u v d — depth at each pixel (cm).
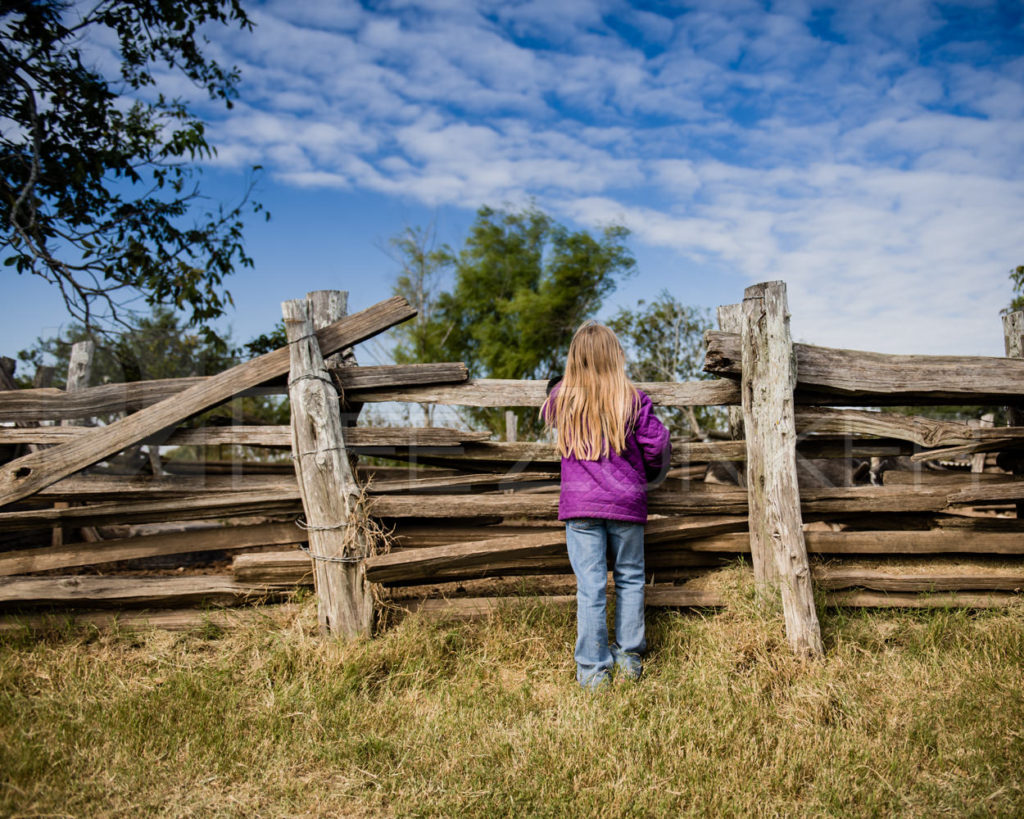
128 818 229
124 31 830
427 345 2267
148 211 847
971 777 261
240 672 324
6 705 281
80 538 497
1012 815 238
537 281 2473
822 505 394
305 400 361
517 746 275
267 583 370
